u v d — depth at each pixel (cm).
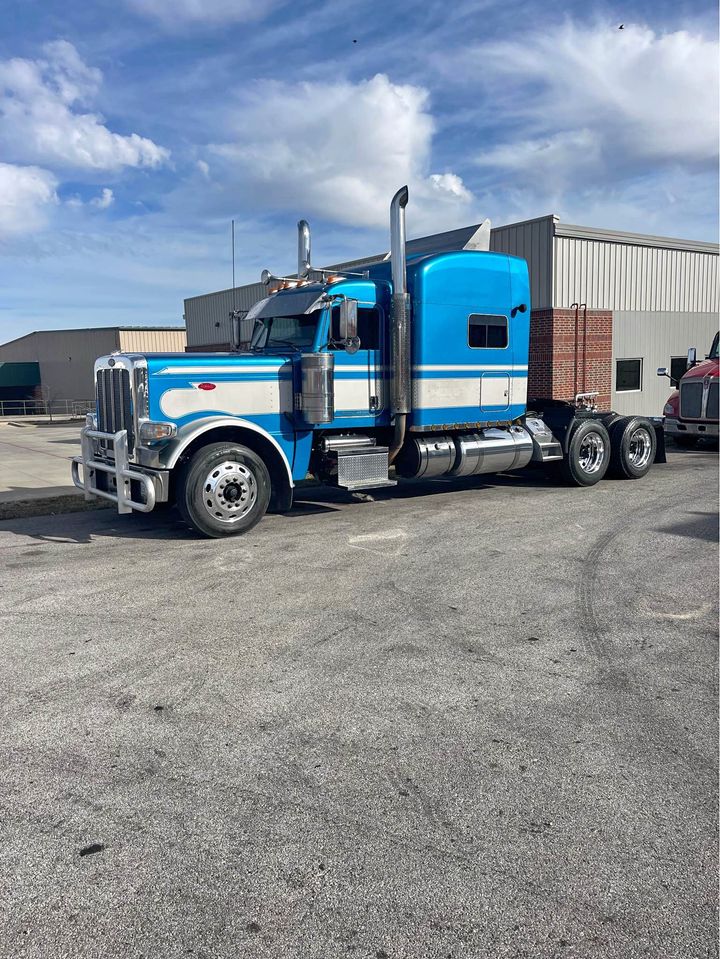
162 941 242
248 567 671
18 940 242
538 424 1078
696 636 502
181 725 383
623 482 1155
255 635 507
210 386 799
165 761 348
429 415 939
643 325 1942
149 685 431
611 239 1819
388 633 509
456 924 248
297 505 982
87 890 264
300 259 1046
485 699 411
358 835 294
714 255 2084
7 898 261
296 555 712
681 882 268
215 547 746
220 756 353
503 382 1009
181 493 768
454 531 810
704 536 779
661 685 428
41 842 291
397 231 866
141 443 762
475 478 1223
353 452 888
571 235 1747
